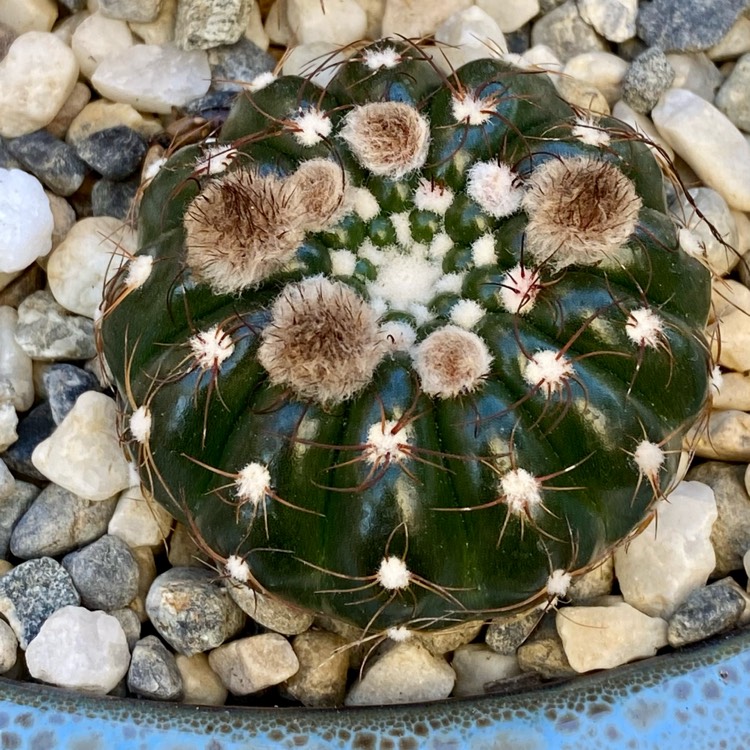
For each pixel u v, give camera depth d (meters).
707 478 0.15
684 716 0.13
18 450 0.16
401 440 0.10
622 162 0.12
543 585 0.11
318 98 0.13
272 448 0.11
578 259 0.11
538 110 0.13
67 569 0.14
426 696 0.14
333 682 0.14
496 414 0.11
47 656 0.13
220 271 0.11
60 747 0.12
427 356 0.11
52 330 0.16
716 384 0.14
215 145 0.13
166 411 0.11
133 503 0.15
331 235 0.12
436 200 0.12
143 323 0.12
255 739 0.12
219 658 0.14
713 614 0.14
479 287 0.11
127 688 0.14
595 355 0.11
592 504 0.11
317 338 0.10
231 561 0.11
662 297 0.12
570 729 0.13
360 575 0.11
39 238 0.16
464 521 0.11
